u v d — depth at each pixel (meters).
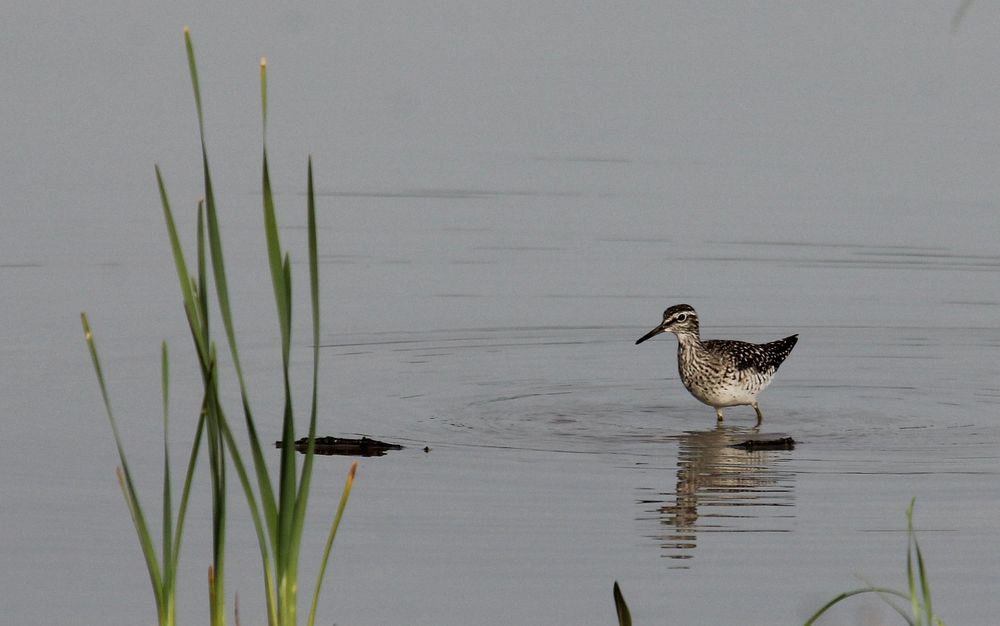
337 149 30.75
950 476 15.57
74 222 25.55
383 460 15.95
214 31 41.22
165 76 36.19
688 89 35.91
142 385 18.56
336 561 13.09
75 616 11.91
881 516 14.30
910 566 9.62
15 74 36.00
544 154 30.73
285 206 27.05
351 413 17.77
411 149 30.98
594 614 11.95
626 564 13.02
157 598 9.64
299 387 18.75
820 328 21.62
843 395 19.09
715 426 17.70
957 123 32.44
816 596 12.35
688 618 11.89
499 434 17.06
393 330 21.34
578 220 26.53
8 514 14.12
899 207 26.94
